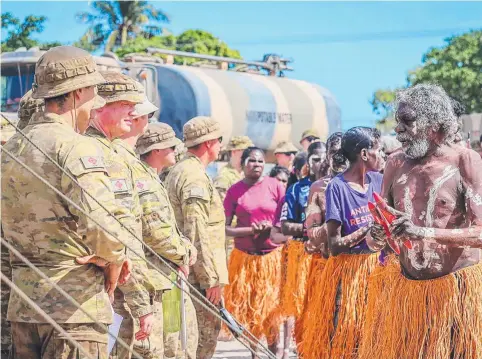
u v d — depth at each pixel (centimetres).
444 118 491
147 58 1561
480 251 498
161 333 557
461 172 490
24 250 420
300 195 807
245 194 880
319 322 623
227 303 852
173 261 565
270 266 851
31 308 414
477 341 479
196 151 682
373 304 531
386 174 519
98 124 517
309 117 1788
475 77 3691
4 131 680
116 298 524
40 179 382
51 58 431
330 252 625
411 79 3819
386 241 541
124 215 471
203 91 1498
